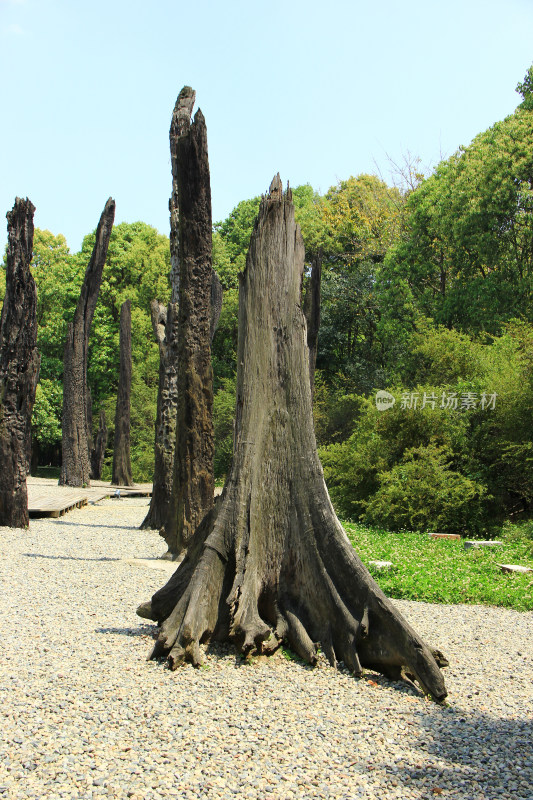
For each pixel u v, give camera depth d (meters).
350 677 5.17
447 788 3.47
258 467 5.95
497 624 7.20
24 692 4.51
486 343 22.69
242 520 5.82
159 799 3.25
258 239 6.16
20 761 3.58
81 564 9.52
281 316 6.14
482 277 26.36
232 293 37.44
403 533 14.63
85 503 19.33
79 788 3.33
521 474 16.22
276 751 3.80
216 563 5.68
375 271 32.75
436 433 16.89
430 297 26.91
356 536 13.60
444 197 25.67
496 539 14.20
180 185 9.08
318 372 31.77
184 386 9.38
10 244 12.72
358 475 17.23
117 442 26.77
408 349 24.36
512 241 23.92
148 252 38.66
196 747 3.80
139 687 4.68
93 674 4.91
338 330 33.72
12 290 12.71
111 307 38.62
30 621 6.33
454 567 10.07
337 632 5.47
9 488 12.74
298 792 3.37
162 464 14.12
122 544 11.81
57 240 38.25
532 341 16.66
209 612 5.52
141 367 36.41
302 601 5.74
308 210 38.09
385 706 4.60
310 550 5.75
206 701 4.49
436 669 4.81
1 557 9.80
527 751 3.95
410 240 28.19
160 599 5.92
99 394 38.03
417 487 15.16
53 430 34.62
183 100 13.98
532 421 16.16
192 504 9.46
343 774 3.57
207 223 9.23
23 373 12.85
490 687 5.12
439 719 4.41
